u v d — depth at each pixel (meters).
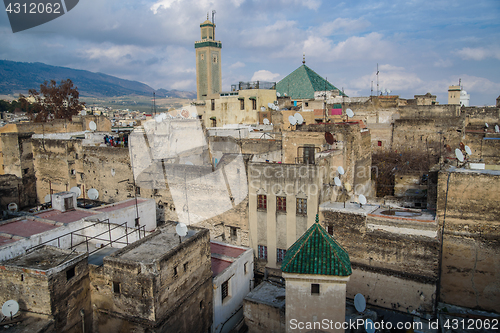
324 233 18.22
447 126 52.78
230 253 27.97
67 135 53.72
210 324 22.88
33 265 18.44
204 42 85.06
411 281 23.41
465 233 24.80
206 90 86.69
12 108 138.88
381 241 24.36
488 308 24.64
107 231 24.78
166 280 18.56
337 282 17.08
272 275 29.61
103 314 19.56
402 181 36.72
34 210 39.69
